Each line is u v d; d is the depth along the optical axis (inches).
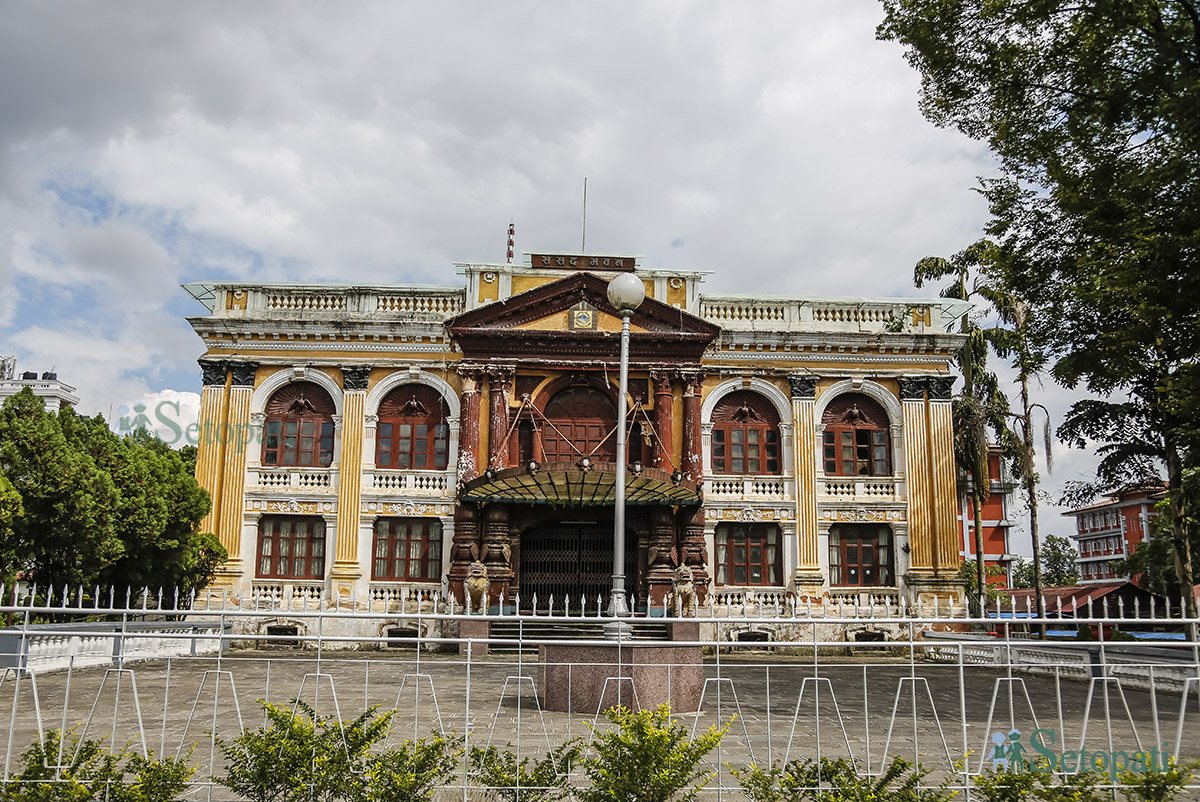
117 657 375.2
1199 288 610.9
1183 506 903.7
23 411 970.1
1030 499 1259.8
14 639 681.0
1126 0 624.4
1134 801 313.3
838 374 1364.4
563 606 1245.1
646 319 1309.1
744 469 1350.9
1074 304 778.8
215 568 1246.3
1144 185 639.8
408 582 1270.9
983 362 1360.7
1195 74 614.9
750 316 1387.8
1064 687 788.6
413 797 299.0
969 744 477.7
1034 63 720.3
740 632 1283.2
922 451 1342.3
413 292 1350.9
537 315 1305.4
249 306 1344.7
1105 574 3225.9
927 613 1291.8
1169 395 736.3
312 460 1318.9
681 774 299.0
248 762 310.0
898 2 774.5
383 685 736.3
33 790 295.4
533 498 1196.5
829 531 1331.2
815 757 436.8
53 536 954.1
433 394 1333.7
